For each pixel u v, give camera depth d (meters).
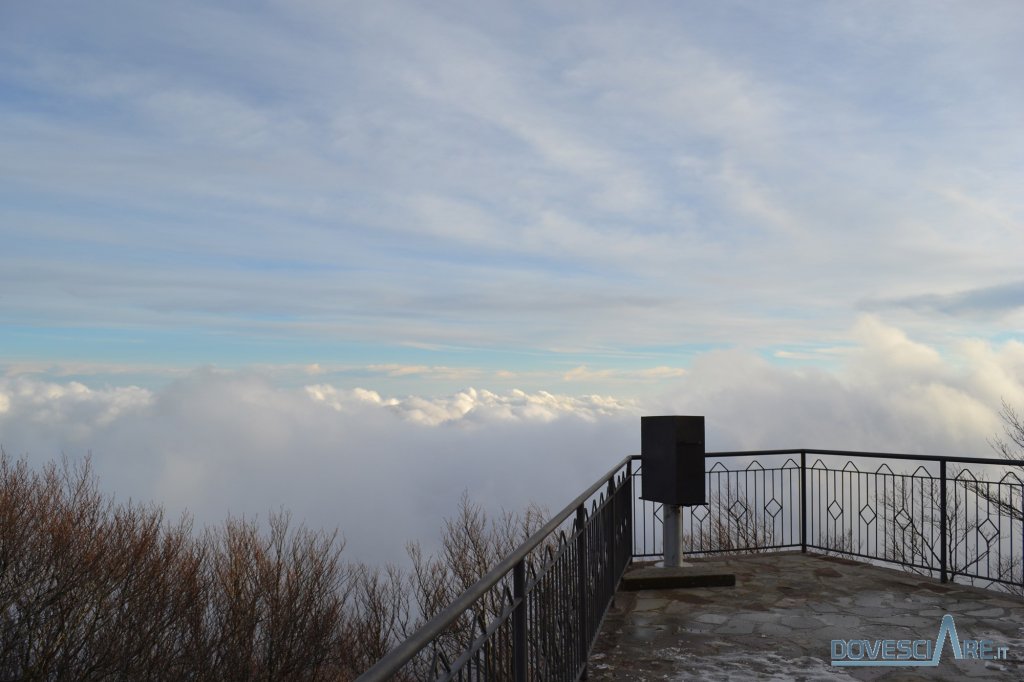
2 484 20.62
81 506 21.34
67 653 20.08
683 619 6.65
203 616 23.84
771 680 5.20
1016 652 5.71
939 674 5.26
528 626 3.66
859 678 5.20
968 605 6.99
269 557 25.31
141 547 21.97
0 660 19.02
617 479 7.57
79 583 20.47
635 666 5.52
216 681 23.67
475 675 2.73
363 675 1.76
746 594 7.45
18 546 20.02
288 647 25.06
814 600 7.21
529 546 3.47
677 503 8.10
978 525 7.63
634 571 8.02
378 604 26.09
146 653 21.69
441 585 26.11
